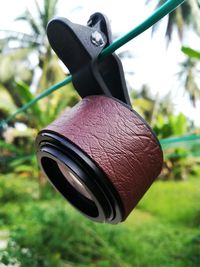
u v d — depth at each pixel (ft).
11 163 27.86
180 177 30.50
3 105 30.32
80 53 2.03
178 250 14.92
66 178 2.10
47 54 34.78
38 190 25.80
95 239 13.30
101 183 1.70
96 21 2.15
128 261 13.30
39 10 35.47
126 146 1.79
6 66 36.37
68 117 1.89
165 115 39.99
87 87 2.09
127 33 2.13
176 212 22.81
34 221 12.72
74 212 13.50
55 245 11.56
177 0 2.07
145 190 1.89
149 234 16.80
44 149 1.83
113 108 1.89
